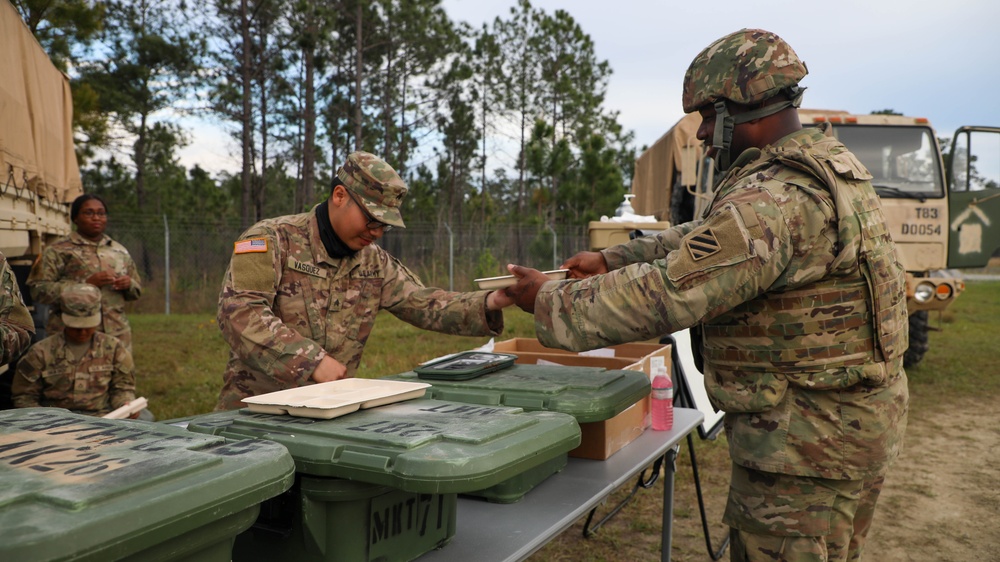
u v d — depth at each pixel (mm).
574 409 1839
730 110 1778
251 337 1933
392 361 7977
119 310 4953
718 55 1772
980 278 26844
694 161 6895
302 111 23000
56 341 3879
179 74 20734
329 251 2189
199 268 15195
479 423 1414
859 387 1649
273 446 1156
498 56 30375
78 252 4781
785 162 1656
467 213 30922
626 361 2709
